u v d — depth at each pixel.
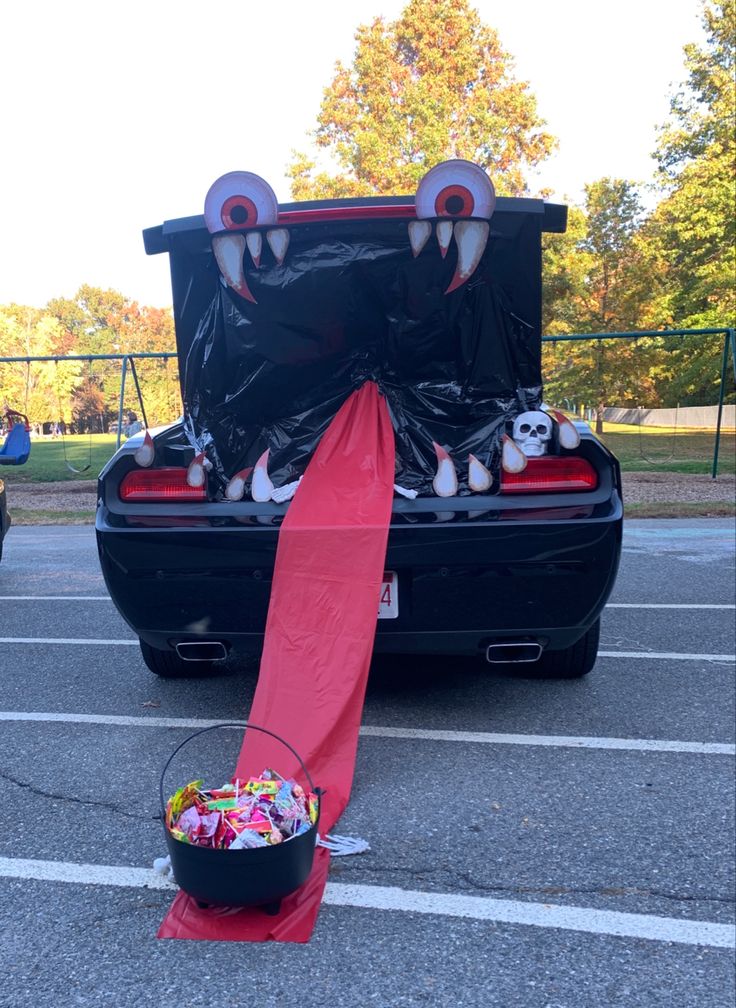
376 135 31.22
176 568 3.59
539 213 3.74
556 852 2.75
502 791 3.18
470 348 4.03
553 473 3.60
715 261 27.88
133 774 3.37
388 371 4.16
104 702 4.22
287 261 3.81
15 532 10.97
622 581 6.85
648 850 2.76
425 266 3.83
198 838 2.33
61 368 27.08
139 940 2.33
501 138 33.34
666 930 2.35
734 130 27.80
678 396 28.88
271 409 4.14
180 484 3.69
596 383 25.69
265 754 3.12
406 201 3.80
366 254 3.78
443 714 3.96
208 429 4.06
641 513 10.69
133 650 5.15
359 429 4.00
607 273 27.38
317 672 3.35
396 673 4.59
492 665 4.70
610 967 2.20
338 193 31.41
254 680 4.52
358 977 2.17
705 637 5.20
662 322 28.08
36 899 2.53
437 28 34.25
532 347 4.09
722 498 12.11
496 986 2.13
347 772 3.14
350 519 3.56
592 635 4.14
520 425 3.74
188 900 2.48
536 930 2.36
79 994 2.12
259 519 3.62
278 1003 2.08
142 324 85.56
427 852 2.75
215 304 4.01
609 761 3.43
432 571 3.50
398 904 2.48
